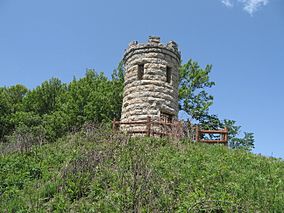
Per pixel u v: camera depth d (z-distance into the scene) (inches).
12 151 810.2
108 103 1658.5
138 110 1046.4
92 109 1638.8
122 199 468.4
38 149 795.4
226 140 890.7
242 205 449.4
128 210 446.0
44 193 527.5
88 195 516.1
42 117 1962.4
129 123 908.6
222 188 513.7
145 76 1079.6
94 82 1836.9
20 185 584.4
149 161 632.4
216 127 1718.8
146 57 1098.7
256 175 609.0
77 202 496.1
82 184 541.6
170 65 1117.7
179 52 1166.3
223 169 603.8
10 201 505.7
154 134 882.8
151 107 1043.3
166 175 556.1
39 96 2096.5
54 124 1660.9
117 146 741.9
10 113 2023.9
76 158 645.9
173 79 1115.9
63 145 819.4
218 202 452.1
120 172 565.6
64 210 472.4
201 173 578.6
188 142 818.2
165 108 1056.2
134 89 1079.0
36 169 634.2
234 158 709.9
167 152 712.4
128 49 1149.7
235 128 1701.5
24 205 491.5
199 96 1752.0
